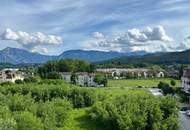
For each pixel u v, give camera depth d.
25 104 63.22
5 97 66.88
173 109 62.16
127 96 68.38
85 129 61.16
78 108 78.31
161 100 63.53
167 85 127.94
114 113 60.50
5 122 45.31
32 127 50.09
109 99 71.88
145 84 171.12
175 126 58.75
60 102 70.19
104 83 170.12
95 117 64.12
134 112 59.69
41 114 58.47
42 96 81.31
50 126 54.81
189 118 72.19
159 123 58.09
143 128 58.09
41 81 125.75
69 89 81.50
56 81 124.44
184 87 119.19
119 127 58.38
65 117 62.50
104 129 61.88
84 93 80.38
